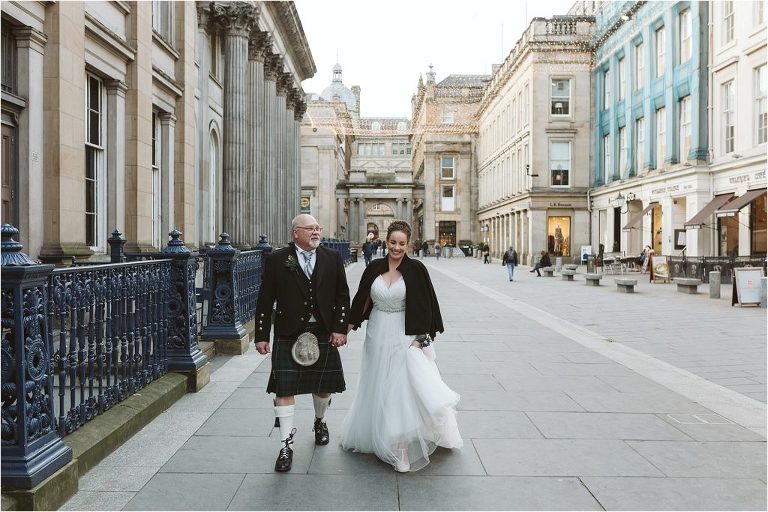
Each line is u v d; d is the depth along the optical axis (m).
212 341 8.65
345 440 4.78
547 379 7.26
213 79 20.31
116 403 5.27
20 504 3.46
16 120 8.13
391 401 4.37
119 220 11.27
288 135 35.19
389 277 4.60
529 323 12.41
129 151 11.52
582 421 5.56
